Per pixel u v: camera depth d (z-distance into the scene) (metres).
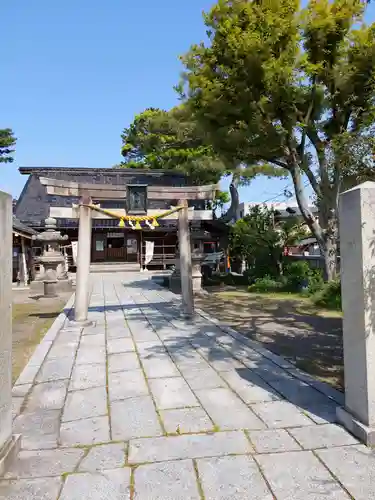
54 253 14.71
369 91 10.37
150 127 22.64
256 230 16.88
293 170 11.74
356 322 3.34
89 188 8.94
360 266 3.27
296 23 9.30
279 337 7.45
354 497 2.56
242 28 9.80
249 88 9.83
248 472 2.85
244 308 10.84
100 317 9.53
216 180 24.34
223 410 4.02
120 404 4.24
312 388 4.61
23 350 6.94
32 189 26.75
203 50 10.51
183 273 9.87
